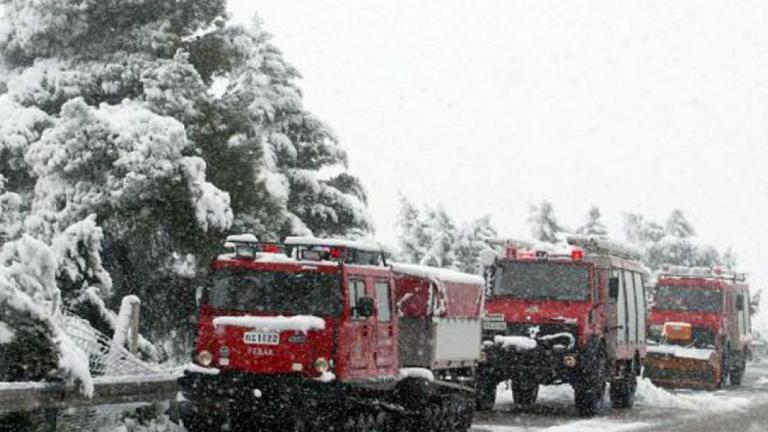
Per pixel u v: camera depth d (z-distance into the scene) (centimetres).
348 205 2936
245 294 1570
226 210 2150
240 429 1584
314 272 1562
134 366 1655
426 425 1814
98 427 1502
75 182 2105
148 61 2367
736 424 2330
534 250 2591
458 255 4909
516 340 2495
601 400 2556
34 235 2052
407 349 1831
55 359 1363
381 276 1683
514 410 2556
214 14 2511
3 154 2206
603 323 2609
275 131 2931
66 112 2089
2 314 1349
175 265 2425
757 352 6919
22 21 2378
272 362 1525
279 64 2972
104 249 2231
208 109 2336
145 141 2073
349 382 1544
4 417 1319
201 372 1537
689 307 3888
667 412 2672
